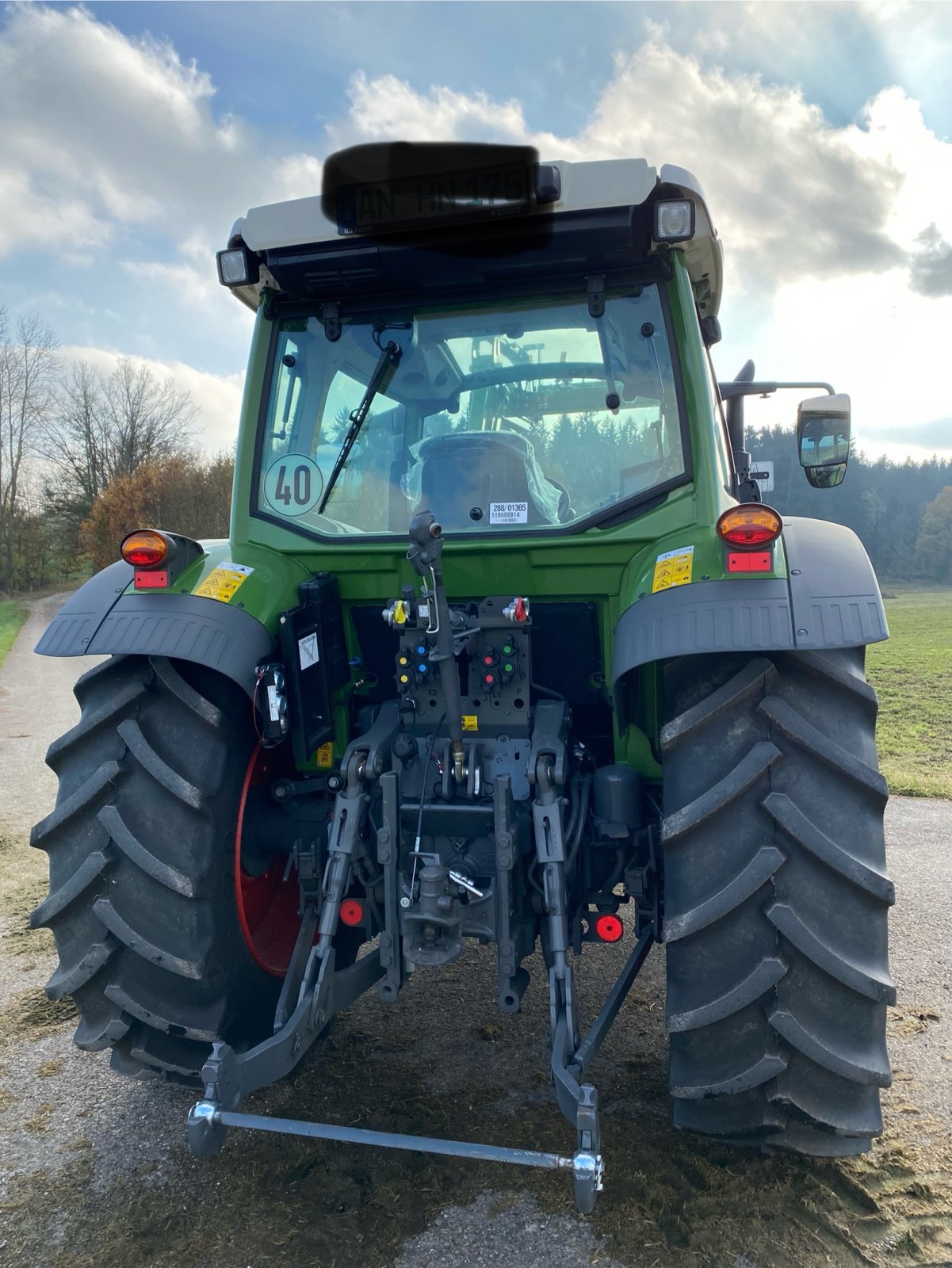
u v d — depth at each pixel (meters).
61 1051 2.99
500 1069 2.82
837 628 1.99
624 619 2.23
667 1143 2.38
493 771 2.48
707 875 1.96
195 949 2.18
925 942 3.86
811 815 1.95
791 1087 1.94
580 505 2.58
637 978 3.51
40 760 8.27
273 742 2.35
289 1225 2.11
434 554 2.21
